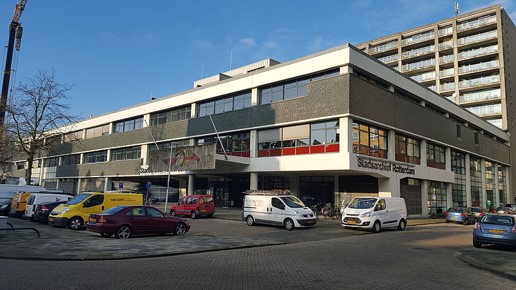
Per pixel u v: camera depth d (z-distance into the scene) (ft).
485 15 204.85
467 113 150.00
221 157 97.50
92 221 48.93
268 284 24.39
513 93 202.49
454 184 137.59
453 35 212.02
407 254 40.01
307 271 29.01
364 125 90.94
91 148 171.83
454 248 46.47
